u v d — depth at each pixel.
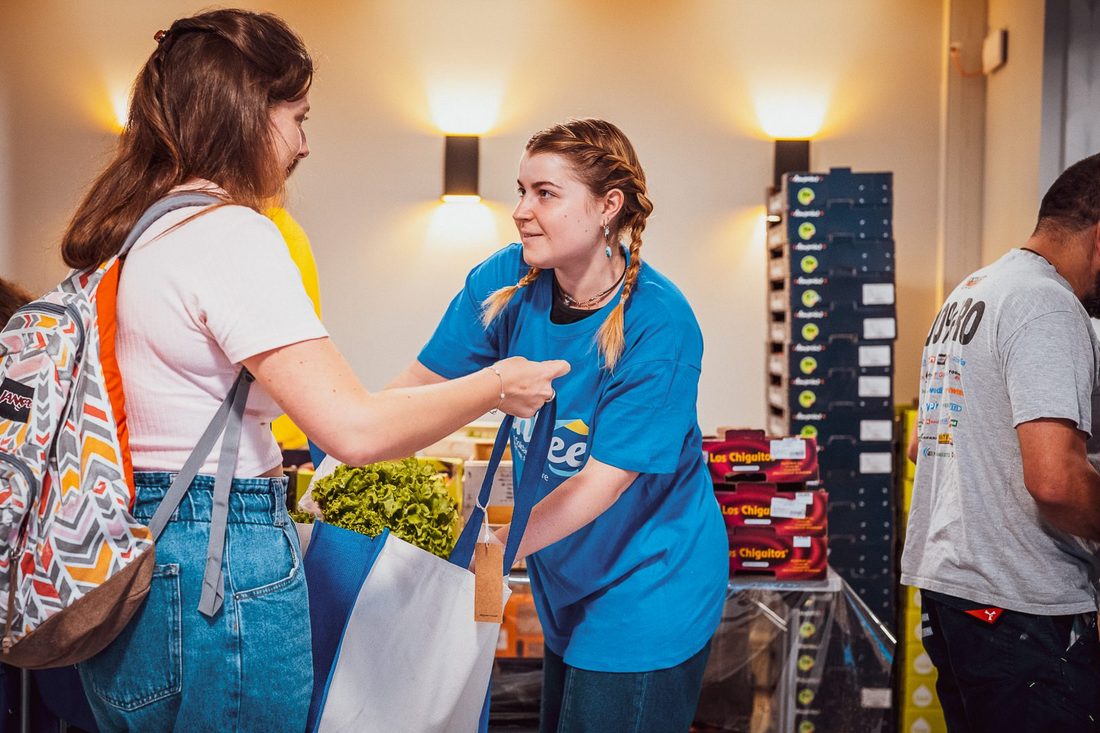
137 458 1.11
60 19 4.81
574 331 1.66
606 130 1.63
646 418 1.58
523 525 1.39
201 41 1.14
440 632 1.32
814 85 4.83
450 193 4.73
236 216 1.10
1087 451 1.99
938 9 4.79
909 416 4.02
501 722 3.24
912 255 4.84
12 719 1.97
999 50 4.44
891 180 3.89
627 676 1.66
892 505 3.90
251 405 1.13
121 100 4.83
